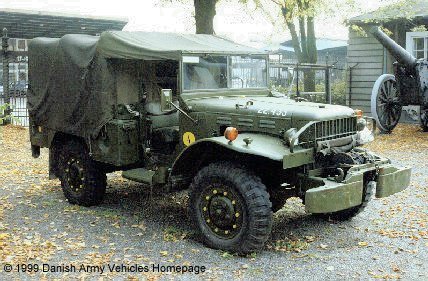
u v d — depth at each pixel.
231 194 5.06
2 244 5.34
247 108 5.50
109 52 6.14
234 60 6.30
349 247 5.39
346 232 5.88
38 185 8.12
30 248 5.26
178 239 5.57
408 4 15.33
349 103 17.42
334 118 5.32
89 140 6.56
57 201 7.15
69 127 6.83
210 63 6.05
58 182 8.34
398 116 13.58
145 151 6.35
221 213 5.13
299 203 7.04
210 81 6.06
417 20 16.02
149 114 6.44
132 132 6.36
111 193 7.58
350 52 17.23
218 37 7.12
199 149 5.38
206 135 5.74
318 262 4.97
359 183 5.08
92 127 6.48
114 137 6.27
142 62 6.40
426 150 11.22
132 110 6.34
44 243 5.36
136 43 5.99
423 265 4.90
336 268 4.82
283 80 16.75
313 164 5.29
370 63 16.89
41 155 10.77
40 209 6.74
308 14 15.64
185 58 5.73
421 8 16.33
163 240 5.55
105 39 6.18
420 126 14.29
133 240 5.55
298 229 5.99
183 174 5.64
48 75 7.09
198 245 5.39
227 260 4.99
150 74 6.46
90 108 6.48
